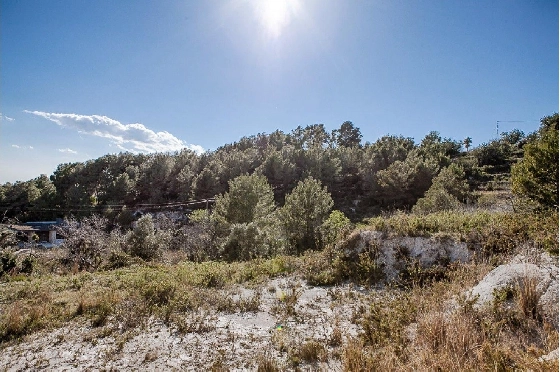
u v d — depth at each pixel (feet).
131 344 16.52
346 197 145.38
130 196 157.07
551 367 9.46
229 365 14.08
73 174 171.53
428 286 22.99
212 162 165.68
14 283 29.58
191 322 19.26
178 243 76.79
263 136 236.43
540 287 15.07
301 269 31.27
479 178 129.80
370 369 11.87
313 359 14.28
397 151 157.69
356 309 20.75
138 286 26.61
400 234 28.81
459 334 12.64
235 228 55.26
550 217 25.41
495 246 24.81
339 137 282.77
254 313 21.07
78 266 45.11
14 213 146.61
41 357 15.25
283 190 140.46
